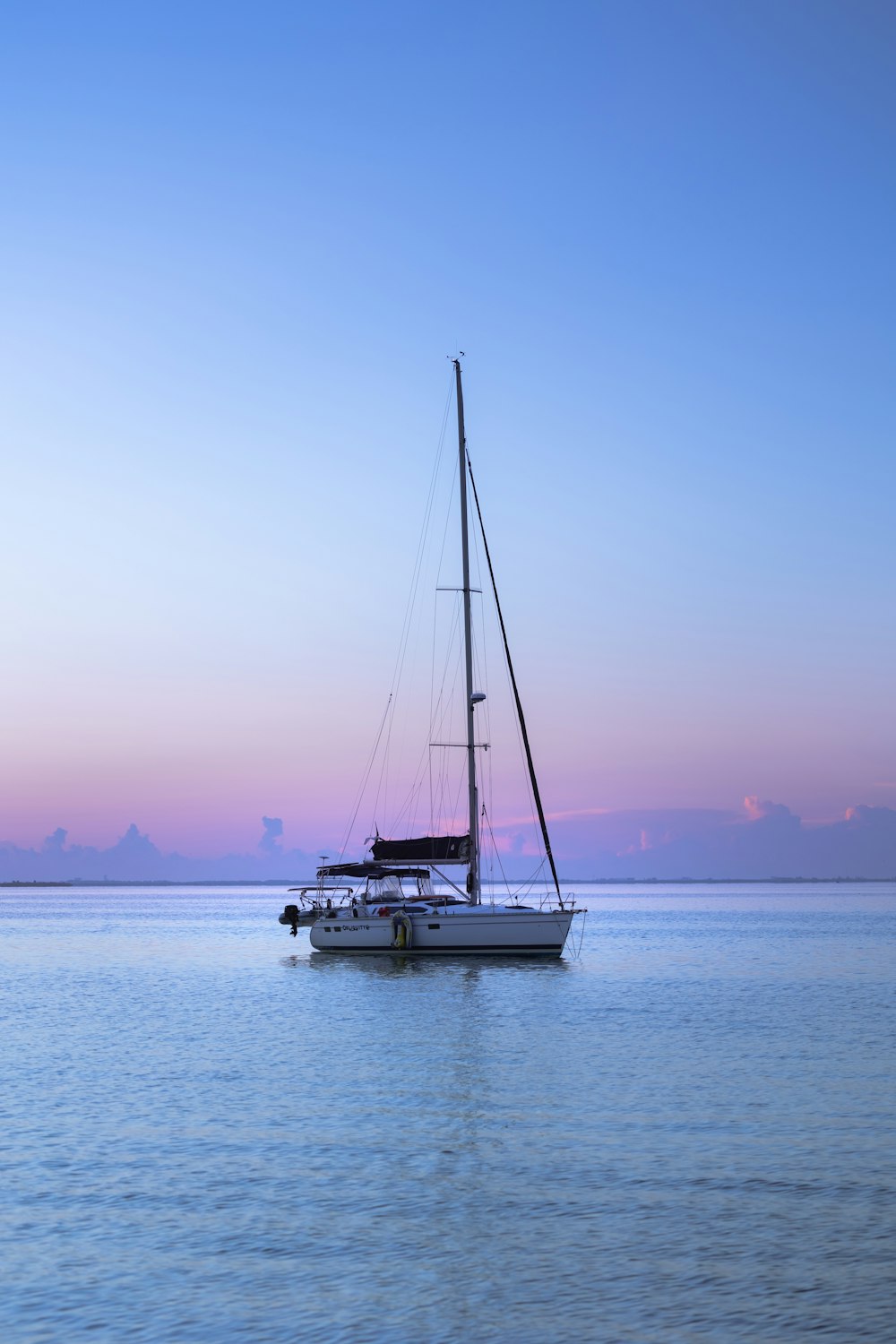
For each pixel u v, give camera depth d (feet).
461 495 189.47
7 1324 44.57
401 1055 101.76
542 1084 87.61
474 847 178.50
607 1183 61.21
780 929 348.59
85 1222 55.67
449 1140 70.38
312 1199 58.95
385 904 183.62
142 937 321.32
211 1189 60.70
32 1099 82.89
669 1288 47.42
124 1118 76.59
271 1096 83.92
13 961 230.89
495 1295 47.01
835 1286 47.50
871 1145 68.28
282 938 314.96
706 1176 62.13
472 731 183.11
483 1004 140.97
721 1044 107.24
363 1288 47.70
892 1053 101.50
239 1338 43.39
